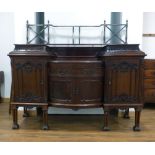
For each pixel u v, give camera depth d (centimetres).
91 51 322
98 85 274
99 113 353
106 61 268
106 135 263
